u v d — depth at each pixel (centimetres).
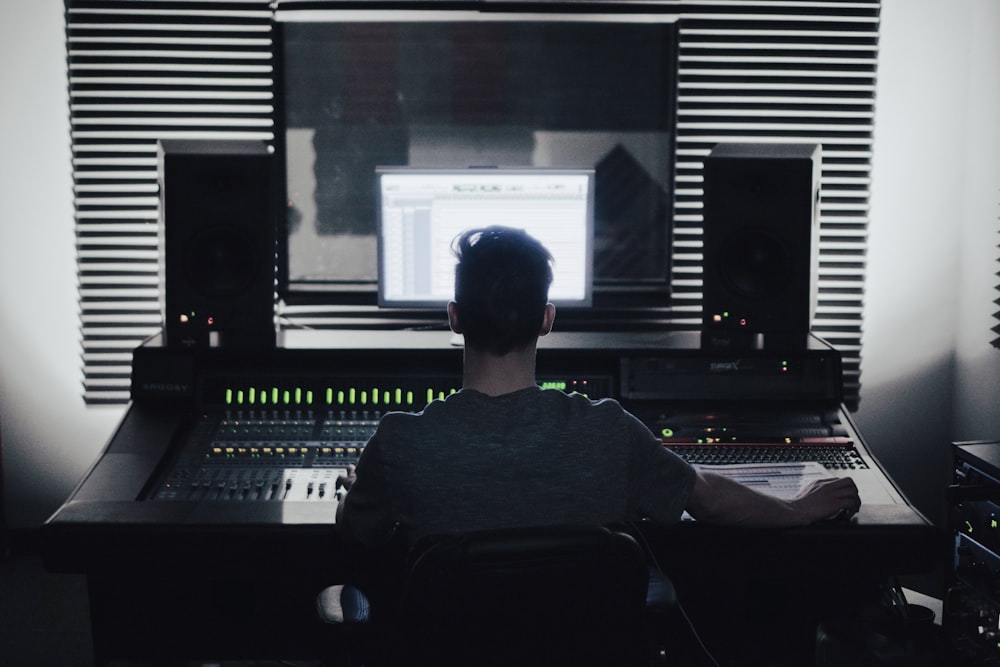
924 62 325
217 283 263
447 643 146
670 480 168
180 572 204
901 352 340
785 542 203
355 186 333
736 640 260
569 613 146
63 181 330
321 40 326
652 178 334
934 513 347
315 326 335
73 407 342
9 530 348
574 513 152
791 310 265
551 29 327
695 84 328
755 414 257
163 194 262
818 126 329
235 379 260
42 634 300
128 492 218
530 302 155
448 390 261
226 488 223
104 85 324
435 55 328
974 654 213
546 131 332
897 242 334
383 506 158
